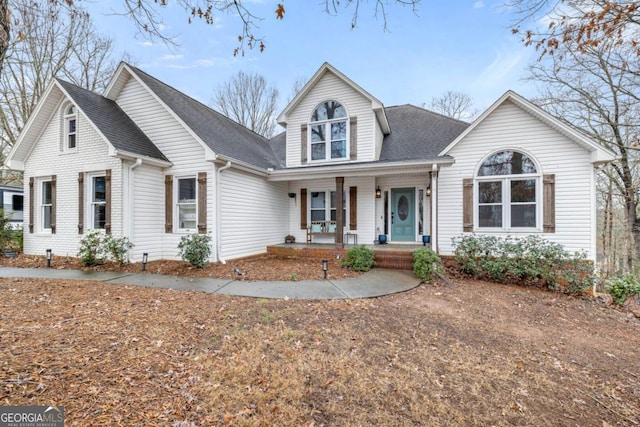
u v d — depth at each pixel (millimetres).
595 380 3482
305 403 2666
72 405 2354
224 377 2947
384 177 11391
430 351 3832
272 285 6574
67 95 8797
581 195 8305
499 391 3090
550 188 8562
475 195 9336
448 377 3273
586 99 12859
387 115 13938
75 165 9234
